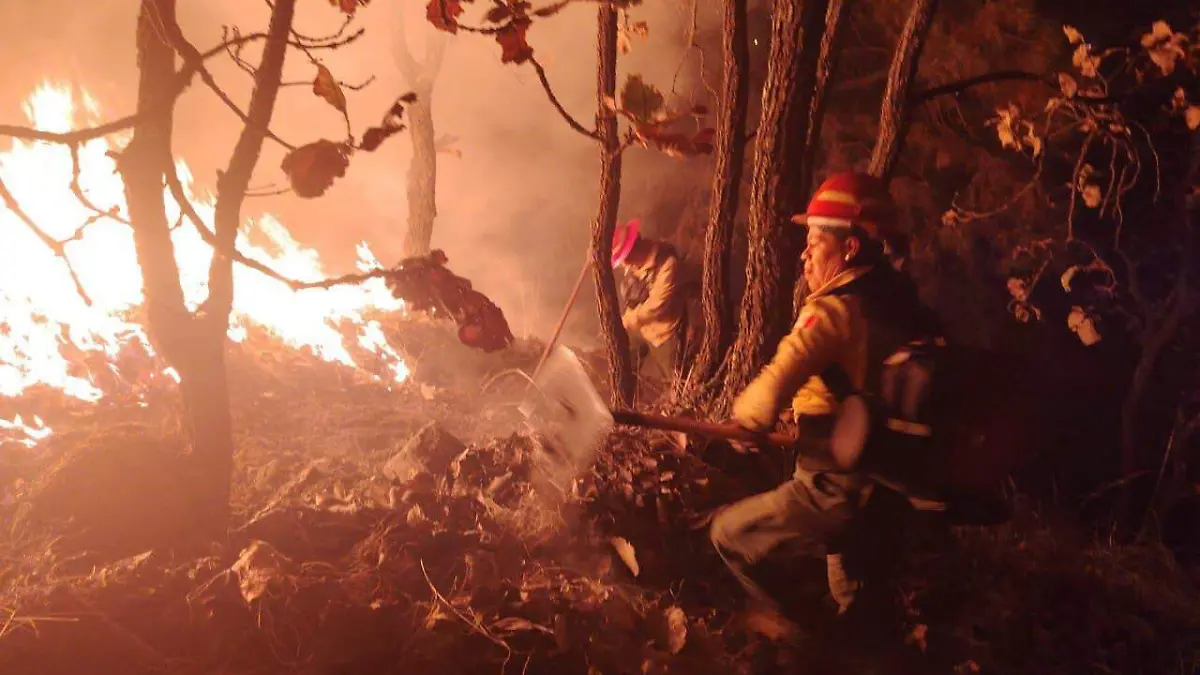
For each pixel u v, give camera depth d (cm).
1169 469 581
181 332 356
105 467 369
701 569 396
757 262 434
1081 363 644
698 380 482
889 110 450
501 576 369
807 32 416
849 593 345
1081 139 633
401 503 402
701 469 426
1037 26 638
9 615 311
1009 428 308
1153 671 407
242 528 374
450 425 540
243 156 345
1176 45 444
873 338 311
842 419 309
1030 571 434
